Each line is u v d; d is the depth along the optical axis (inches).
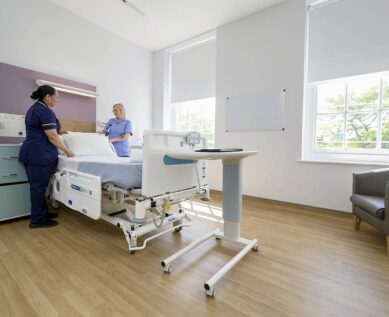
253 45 131.0
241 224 90.7
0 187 86.7
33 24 115.5
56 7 123.8
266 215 102.5
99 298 46.4
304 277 54.6
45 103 86.5
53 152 88.0
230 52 140.2
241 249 68.8
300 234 81.2
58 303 44.8
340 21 106.5
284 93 121.3
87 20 138.3
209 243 73.1
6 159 88.7
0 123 101.0
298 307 44.4
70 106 131.0
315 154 118.6
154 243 73.2
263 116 128.8
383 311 43.4
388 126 100.1
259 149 131.2
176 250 68.5
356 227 85.5
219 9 127.3
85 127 137.4
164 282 52.2
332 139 114.3
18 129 106.4
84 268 57.6
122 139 126.9
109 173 66.4
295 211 108.7
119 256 64.1
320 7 111.9
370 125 104.3
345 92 109.9
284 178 123.4
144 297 46.9
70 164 83.8
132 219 70.6
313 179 114.5
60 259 61.9
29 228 84.0
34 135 84.0
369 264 60.7
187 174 73.4
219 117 146.4
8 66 107.0
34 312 42.3
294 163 119.9
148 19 137.9
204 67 159.3
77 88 128.3
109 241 73.9
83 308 43.6
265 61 126.9
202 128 166.1
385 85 100.3
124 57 161.9
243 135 136.7
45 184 86.9
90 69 141.3
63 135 101.3
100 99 147.6
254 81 131.3
